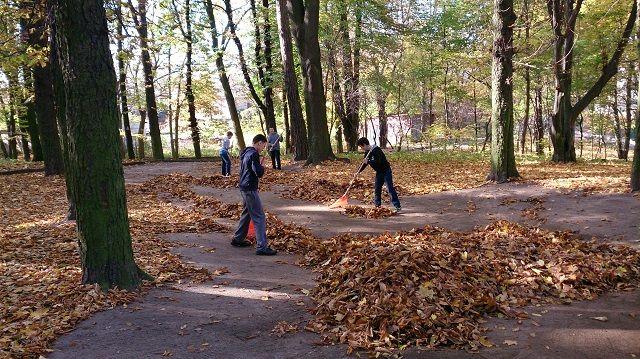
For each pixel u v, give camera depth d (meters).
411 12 27.75
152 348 4.09
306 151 20.33
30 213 10.63
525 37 21.81
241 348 4.09
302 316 4.78
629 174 14.09
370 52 25.95
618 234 7.74
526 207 10.48
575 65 22.22
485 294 5.02
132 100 26.58
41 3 7.70
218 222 9.84
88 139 5.22
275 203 12.07
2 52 9.32
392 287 4.85
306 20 18.19
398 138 39.31
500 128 13.56
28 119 23.47
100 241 5.38
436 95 33.62
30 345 4.07
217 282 5.89
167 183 15.38
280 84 25.64
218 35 25.84
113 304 5.00
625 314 4.72
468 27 24.97
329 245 7.48
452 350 3.96
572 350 3.96
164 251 7.23
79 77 5.09
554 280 5.53
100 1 5.12
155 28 18.36
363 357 3.86
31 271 6.12
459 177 15.48
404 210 10.95
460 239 7.05
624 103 30.38
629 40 18.86
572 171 15.74
